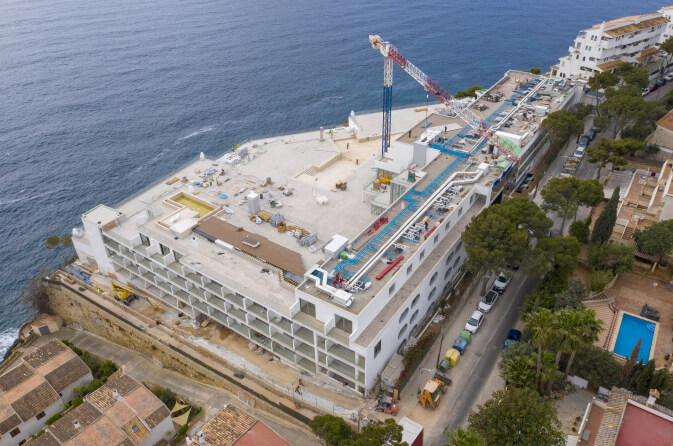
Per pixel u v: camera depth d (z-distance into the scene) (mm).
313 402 74438
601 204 105250
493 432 56312
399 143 114375
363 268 76438
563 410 67125
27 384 83375
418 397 72062
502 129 118000
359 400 73562
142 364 94688
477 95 144125
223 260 87562
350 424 69750
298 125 184625
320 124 184625
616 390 54562
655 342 72812
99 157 166250
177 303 95500
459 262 93812
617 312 78625
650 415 51625
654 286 84438
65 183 153375
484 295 90125
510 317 85125
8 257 127438
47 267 115062
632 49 169250
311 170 142625
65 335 108062
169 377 90438
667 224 82438
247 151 151000
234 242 91438
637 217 92000
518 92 140125
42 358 88375
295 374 80312
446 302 87562
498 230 79438
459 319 86000
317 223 116000
